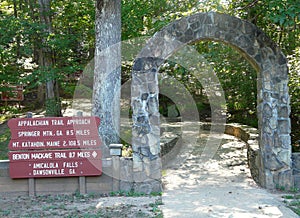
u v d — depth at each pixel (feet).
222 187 23.20
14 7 51.31
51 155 21.89
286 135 22.45
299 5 21.18
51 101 43.75
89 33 43.24
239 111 48.08
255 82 38.81
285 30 33.50
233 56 36.14
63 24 44.62
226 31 22.18
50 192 22.08
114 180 22.15
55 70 40.34
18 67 44.21
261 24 32.45
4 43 39.06
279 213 17.75
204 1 28.02
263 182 22.84
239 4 29.78
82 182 22.04
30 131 21.90
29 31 38.37
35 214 18.26
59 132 21.97
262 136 22.88
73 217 17.62
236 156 33.65
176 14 28.09
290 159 22.40
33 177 21.90
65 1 44.96
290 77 32.17
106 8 29.63
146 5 41.86
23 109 55.36
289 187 22.30
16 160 21.83
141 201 20.40
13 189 22.02
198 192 22.06
